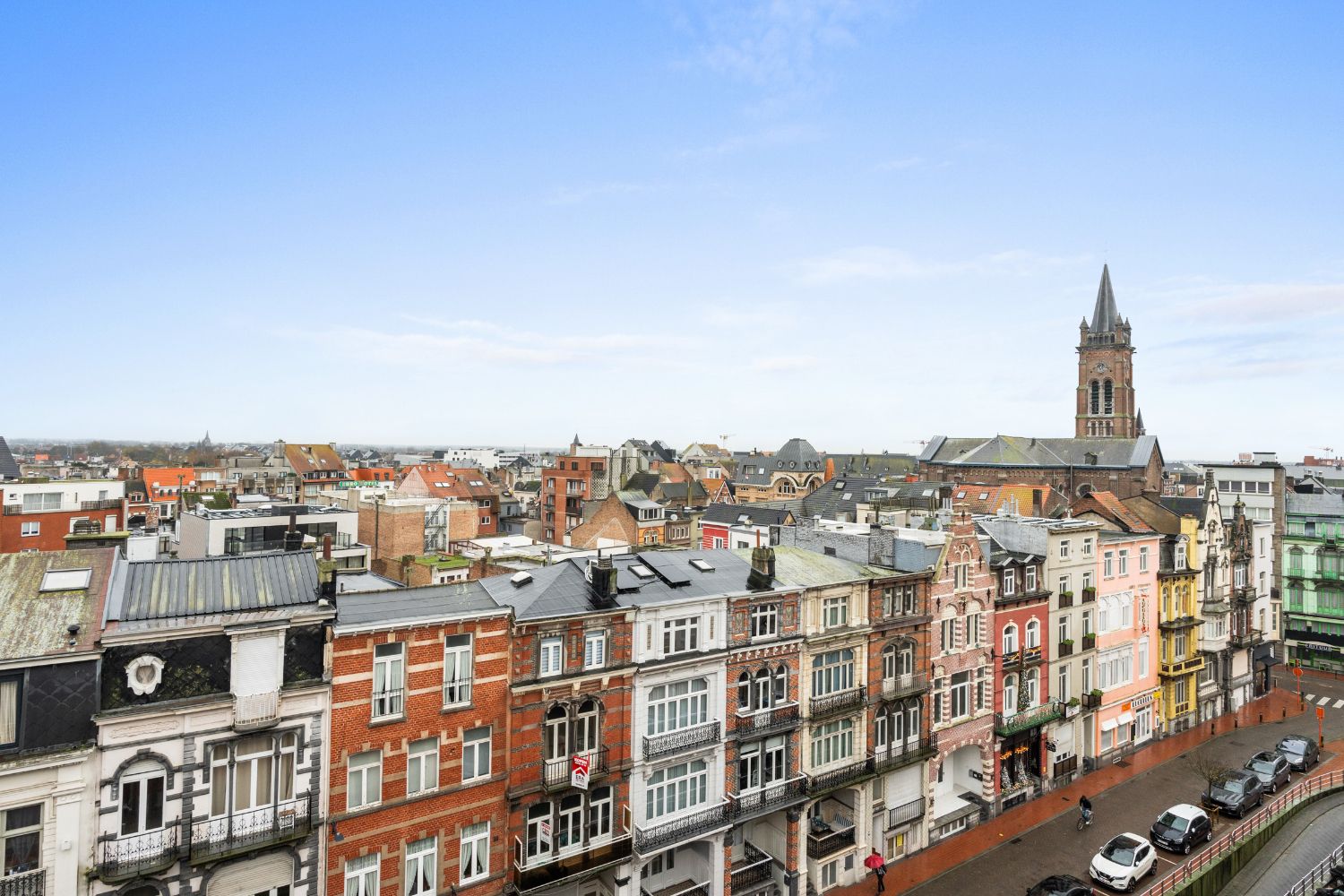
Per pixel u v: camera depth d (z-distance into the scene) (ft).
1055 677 166.30
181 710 77.41
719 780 114.83
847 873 128.57
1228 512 273.75
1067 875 121.80
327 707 85.56
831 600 128.57
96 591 83.25
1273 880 130.62
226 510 215.10
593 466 383.86
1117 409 510.58
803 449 593.01
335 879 86.17
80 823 73.31
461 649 95.14
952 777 153.07
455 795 93.81
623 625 106.01
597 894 110.11
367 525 238.48
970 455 491.31
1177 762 178.29
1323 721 207.10
